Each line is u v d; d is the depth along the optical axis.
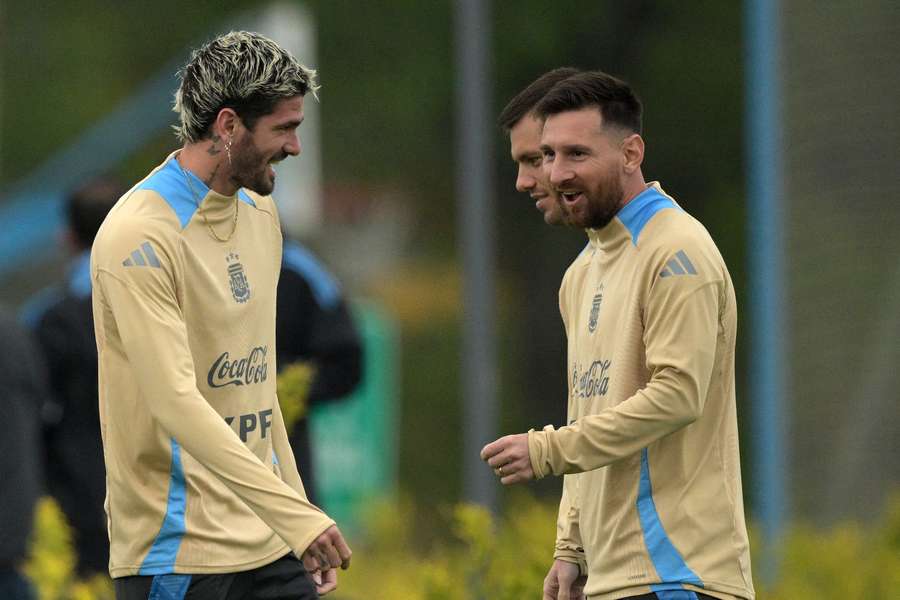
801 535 29.86
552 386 80.56
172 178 16.81
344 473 38.72
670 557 16.28
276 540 17.50
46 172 83.12
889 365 31.67
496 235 80.31
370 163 91.12
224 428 16.12
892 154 31.47
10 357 23.56
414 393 87.12
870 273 31.62
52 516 24.47
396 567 32.47
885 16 31.20
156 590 16.91
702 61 78.56
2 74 95.62
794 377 31.70
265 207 17.86
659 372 16.06
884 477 31.73
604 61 80.06
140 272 16.27
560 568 17.98
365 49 90.38
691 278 16.11
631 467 16.53
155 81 89.75
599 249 17.17
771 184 31.69
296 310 25.00
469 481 33.28
